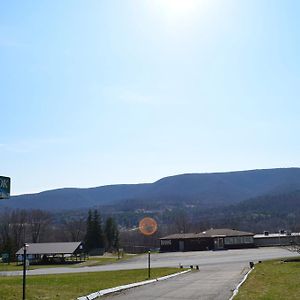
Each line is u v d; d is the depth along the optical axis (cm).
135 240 17075
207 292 2344
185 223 16950
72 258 9581
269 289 2361
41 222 14500
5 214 15162
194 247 9925
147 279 3403
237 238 9969
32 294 2059
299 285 2530
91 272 5028
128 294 2305
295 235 10619
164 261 6931
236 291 2291
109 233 14925
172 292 2381
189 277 3719
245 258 6731
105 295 2252
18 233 12669
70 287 2555
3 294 1966
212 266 5562
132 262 7181
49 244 9338
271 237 10488
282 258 6275
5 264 8725
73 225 16500
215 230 10588
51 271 5922
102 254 11975
